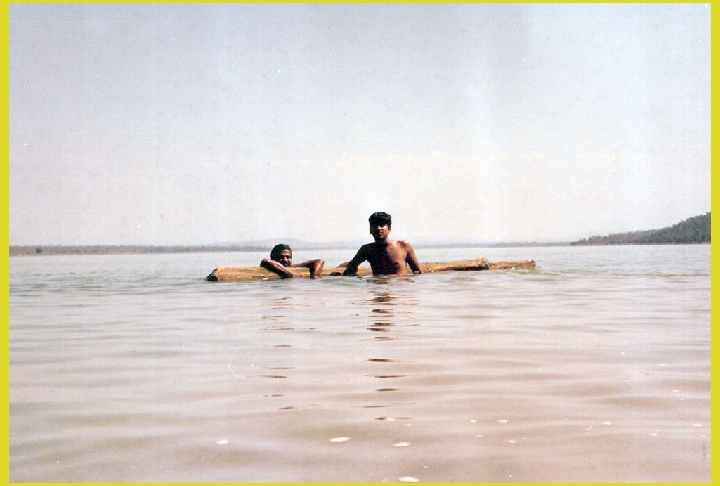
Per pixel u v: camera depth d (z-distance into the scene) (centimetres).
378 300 1050
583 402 451
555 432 392
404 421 416
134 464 357
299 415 432
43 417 439
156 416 436
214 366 580
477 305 982
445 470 341
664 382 503
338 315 877
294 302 1030
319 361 589
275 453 367
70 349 675
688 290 1220
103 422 427
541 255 3659
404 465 348
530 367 558
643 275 1598
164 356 630
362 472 340
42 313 967
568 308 949
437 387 495
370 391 486
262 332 751
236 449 374
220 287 1330
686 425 402
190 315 912
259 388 501
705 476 331
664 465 343
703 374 528
